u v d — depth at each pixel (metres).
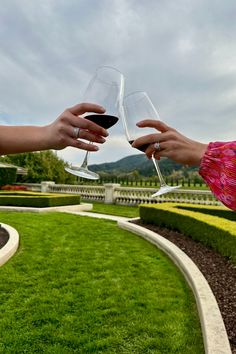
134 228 9.92
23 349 3.46
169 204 12.20
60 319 4.12
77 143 1.23
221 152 1.24
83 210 17.45
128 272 6.02
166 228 10.01
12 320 4.08
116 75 1.69
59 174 32.81
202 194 17.62
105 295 4.91
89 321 4.05
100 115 1.62
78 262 6.66
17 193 19.41
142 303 4.59
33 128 1.24
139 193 20.27
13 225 10.81
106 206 20.05
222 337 3.20
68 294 4.92
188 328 3.88
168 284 5.36
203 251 6.91
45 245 8.12
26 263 6.52
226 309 3.97
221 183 1.22
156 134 1.31
